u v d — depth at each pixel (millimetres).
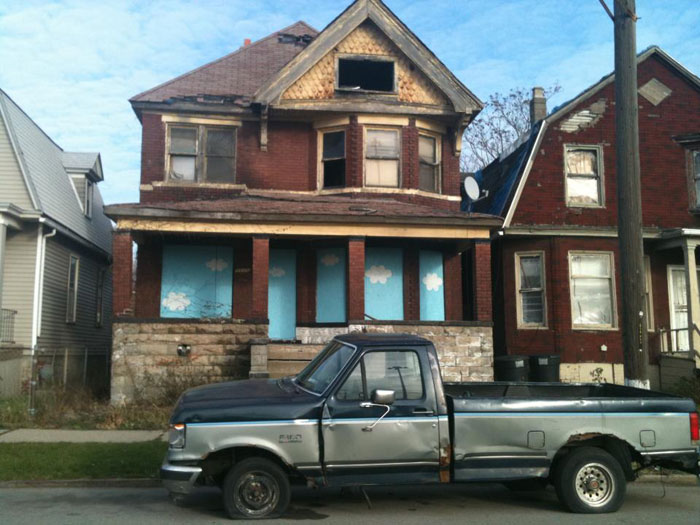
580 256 16516
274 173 16406
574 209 16672
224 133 16500
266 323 13148
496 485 8094
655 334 16438
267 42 18906
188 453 6027
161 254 15086
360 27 16359
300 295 15406
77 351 19516
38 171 17672
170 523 6090
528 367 15031
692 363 14906
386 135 16328
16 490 7500
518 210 16484
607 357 16094
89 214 20922
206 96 16156
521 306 16562
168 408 11852
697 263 17156
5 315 15672
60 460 8359
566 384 8219
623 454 6902
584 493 6707
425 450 6348
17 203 16219
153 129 16094
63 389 13695
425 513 6660
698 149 17078
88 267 20969
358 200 15562
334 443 6215
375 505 7012
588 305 16391
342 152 16344
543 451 6566
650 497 7539
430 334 13500
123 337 12703
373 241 15570
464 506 7016
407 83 16359
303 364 13008
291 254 15656
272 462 6262
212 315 15086
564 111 16953
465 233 14055
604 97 17188
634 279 8648
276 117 16281
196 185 16016
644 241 16734
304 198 15875
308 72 16125
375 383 6414
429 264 15922
